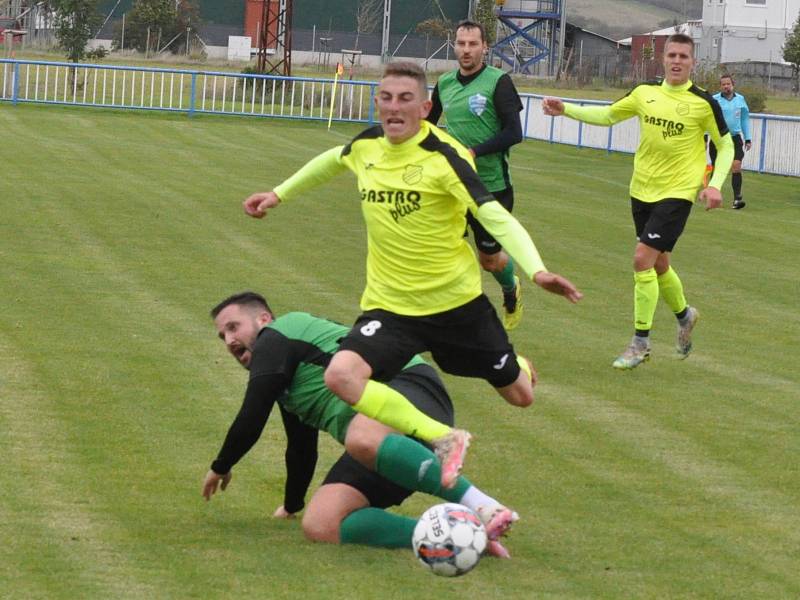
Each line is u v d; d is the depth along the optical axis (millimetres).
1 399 16359
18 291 23281
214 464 12070
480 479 13844
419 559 10328
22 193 36000
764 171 54938
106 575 10500
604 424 16469
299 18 146375
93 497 12773
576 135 65062
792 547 11922
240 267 26797
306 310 22734
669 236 19922
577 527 12305
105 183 39406
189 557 11000
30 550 11086
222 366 18625
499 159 20625
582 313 24359
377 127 12250
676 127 20188
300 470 12359
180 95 68875
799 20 125938
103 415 15859
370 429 11375
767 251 33500
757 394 18500
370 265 12258
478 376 12461
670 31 149000
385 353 11672
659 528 12383
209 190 39281
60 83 74500
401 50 145375
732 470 14602
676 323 24062
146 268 26156
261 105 71688
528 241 11406
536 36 143875
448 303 11969
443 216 11820
